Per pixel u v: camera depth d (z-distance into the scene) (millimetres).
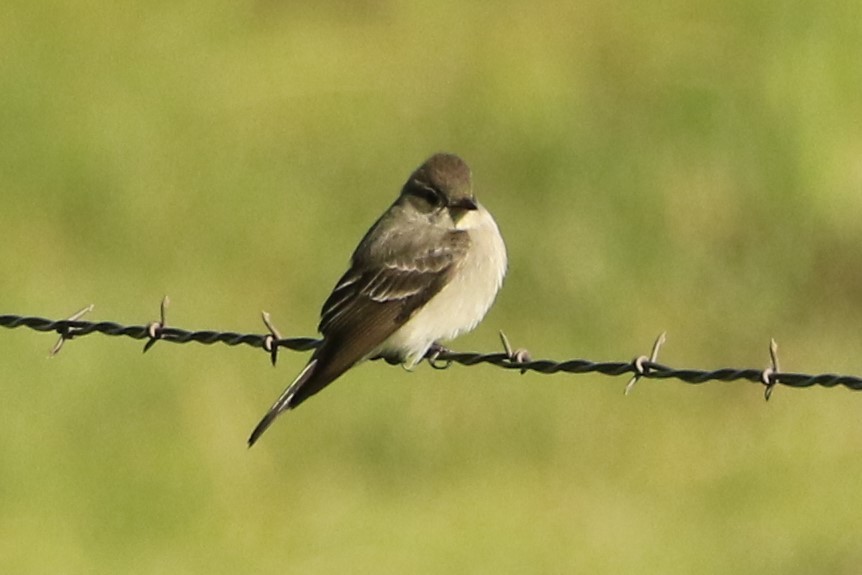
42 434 13977
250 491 13656
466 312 10453
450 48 21953
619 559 12914
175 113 20250
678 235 17891
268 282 17344
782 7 21469
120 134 19188
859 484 13656
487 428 14352
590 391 14750
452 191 10477
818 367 16219
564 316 16750
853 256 17719
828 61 20469
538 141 19297
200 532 13305
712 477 13906
